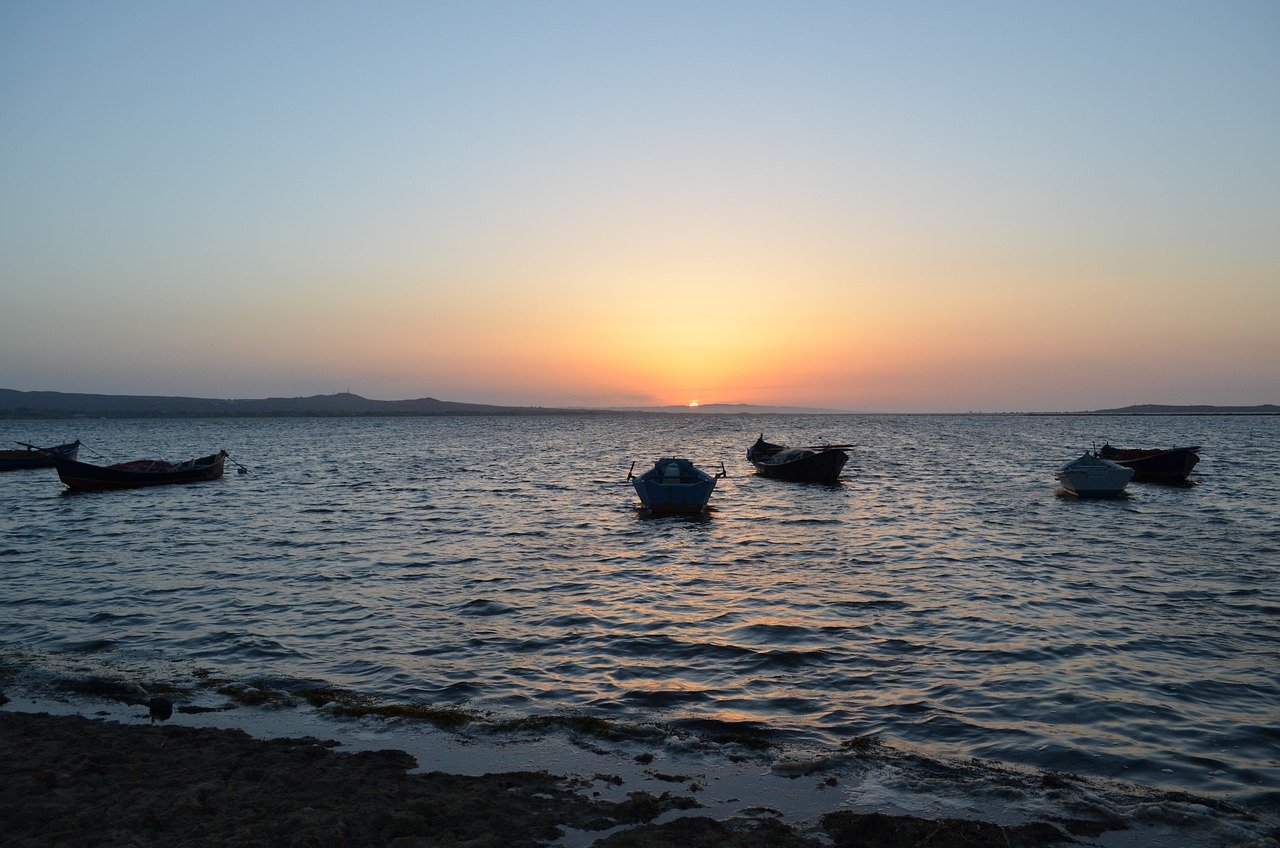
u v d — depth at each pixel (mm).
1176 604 17797
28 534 28703
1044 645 14758
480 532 29297
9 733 10406
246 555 24312
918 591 19359
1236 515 32469
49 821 7953
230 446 108750
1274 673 13109
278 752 9852
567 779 9328
